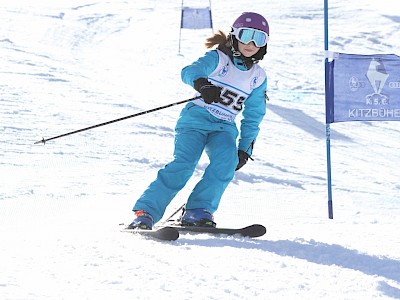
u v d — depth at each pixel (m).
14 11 54.47
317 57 44.12
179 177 9.34
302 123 27.86
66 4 60.81
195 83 8.95
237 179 16.22
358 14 58.59
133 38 48.91
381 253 8.06
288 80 37.78
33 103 24.08
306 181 17.23
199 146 9.52
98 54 42.09
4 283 5.49
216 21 56.62
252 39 9.27
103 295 5.33
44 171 15.03
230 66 9.52
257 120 9.99
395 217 12.16
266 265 6.78
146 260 6.59
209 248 7.45
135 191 13.50
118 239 7.64
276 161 19.86
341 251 7.92
